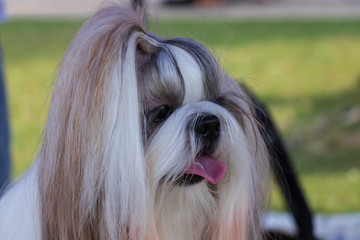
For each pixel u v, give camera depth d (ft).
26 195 7.35
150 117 7.30
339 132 24.81
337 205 18.30
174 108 7.47
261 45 42.80
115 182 6.59
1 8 13.42
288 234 10.97
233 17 55.72
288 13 59.26
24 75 33.96
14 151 22.65
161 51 7.31
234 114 8.00
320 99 29.68
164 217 7.87
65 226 6.77
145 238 7.25
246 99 8.31
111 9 7.06
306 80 33.58
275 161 9.43
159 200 7.61
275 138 9.92
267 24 51.80
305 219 10.45
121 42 6.63
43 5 65.00
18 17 55.11
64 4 65.77
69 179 6.60
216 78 7.63
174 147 7.17
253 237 8.48
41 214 6.96
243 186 7.91
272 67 36.58
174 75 7.18
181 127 7.20
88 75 6.44
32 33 46.60
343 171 21.06
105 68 6.44
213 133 7.34
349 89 31.42
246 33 47.42
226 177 7.89
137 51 7.22
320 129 25.18
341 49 41.06
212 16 55.67
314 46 42.22
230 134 7.51
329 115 26.96
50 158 6.72
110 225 6.70
